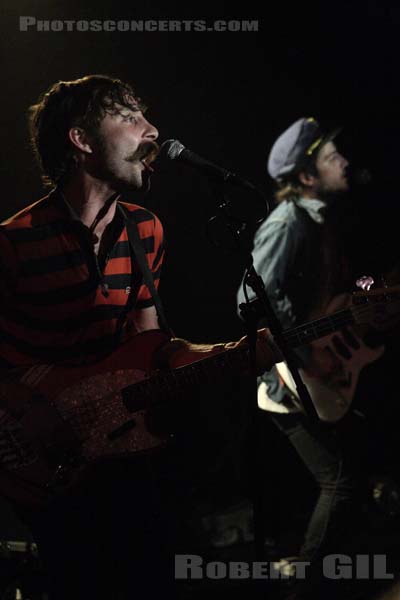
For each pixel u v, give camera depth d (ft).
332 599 11.67
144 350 8.18
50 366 7.93
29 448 7.79
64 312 7.83
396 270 15.61
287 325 12.79
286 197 14.84
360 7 17.83
